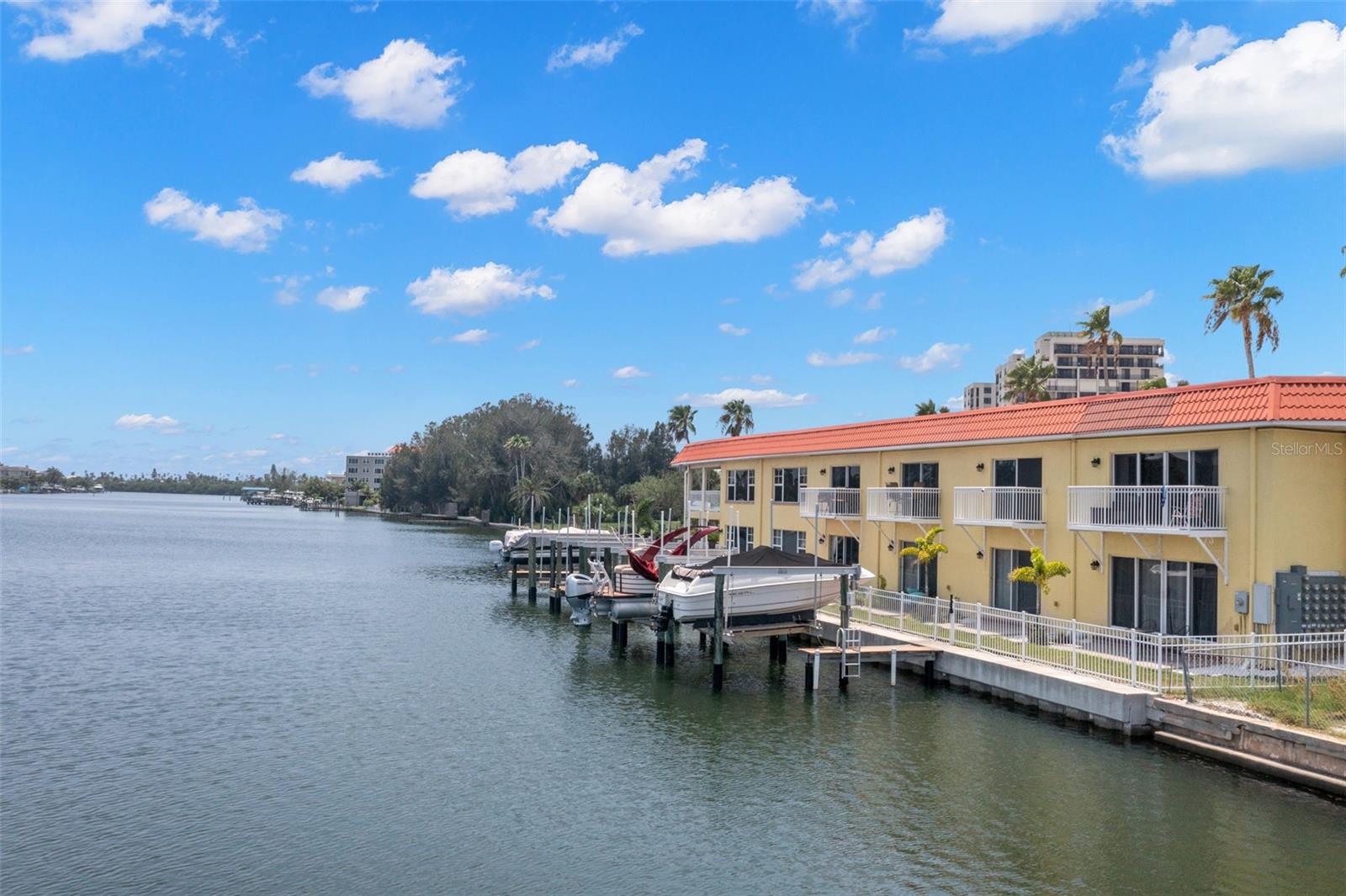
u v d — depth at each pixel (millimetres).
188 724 22359
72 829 15664
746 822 16016
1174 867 13938
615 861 14477
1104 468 26078
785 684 26859
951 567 32094
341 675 28359
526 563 67250
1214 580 22891
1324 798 16125
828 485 39562
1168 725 19516
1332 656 20422
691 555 38938
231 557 77750
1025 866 14094
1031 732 21078
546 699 25078
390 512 196875
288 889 13445
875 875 13883
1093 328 65500
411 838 15375
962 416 32062
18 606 44094
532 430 137875
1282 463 21531
